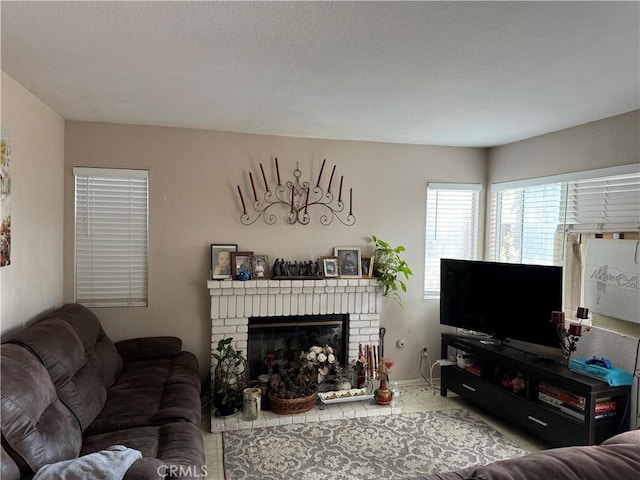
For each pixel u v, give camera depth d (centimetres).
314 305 414
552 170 389
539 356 357
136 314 388
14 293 272
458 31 196
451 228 469
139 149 383
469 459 305
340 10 177
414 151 452
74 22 190
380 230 445
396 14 180
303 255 425
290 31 197
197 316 400
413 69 243
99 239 382
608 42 205
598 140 345
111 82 271
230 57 229
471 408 400
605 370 298
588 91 277
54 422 200
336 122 365
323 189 430
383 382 394
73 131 369
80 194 377
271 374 406
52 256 343
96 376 279
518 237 434
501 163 452
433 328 463
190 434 239
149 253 389
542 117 340
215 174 401
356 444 324
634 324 315
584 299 354
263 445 320
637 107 310
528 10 175
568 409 310
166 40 208
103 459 175
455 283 417
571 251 368
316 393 382
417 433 345
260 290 399
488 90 279
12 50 221
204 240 400
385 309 450
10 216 264
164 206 390
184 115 349
